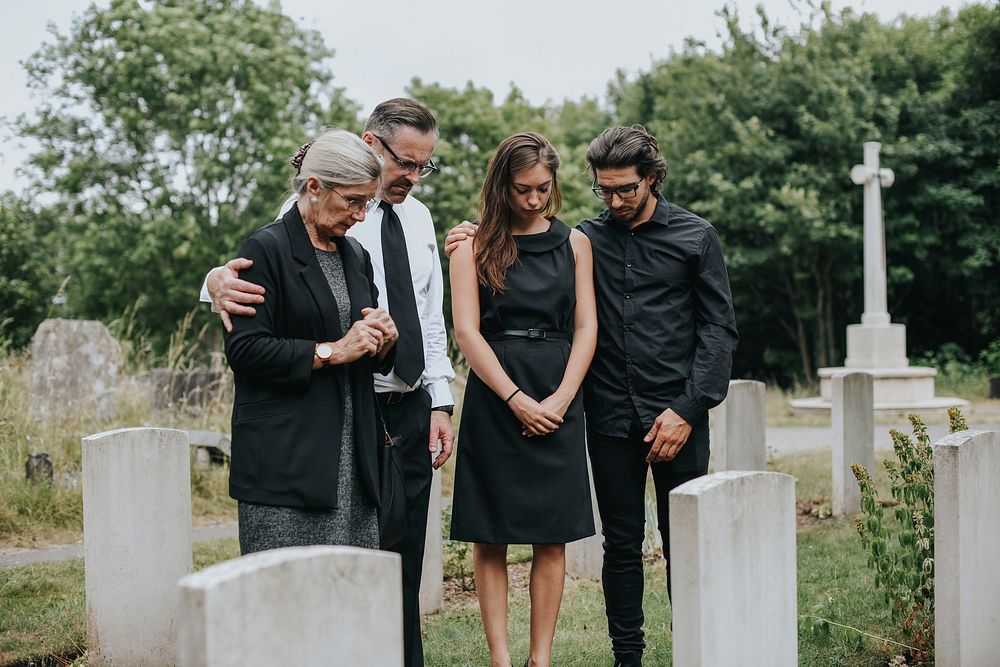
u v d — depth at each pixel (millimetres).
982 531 3689
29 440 8258
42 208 26797
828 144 22516
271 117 25609
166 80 25078
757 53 24844
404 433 3455
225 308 2777
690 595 2486
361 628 1901
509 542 3502
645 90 29516
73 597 5340
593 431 3865
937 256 23547
